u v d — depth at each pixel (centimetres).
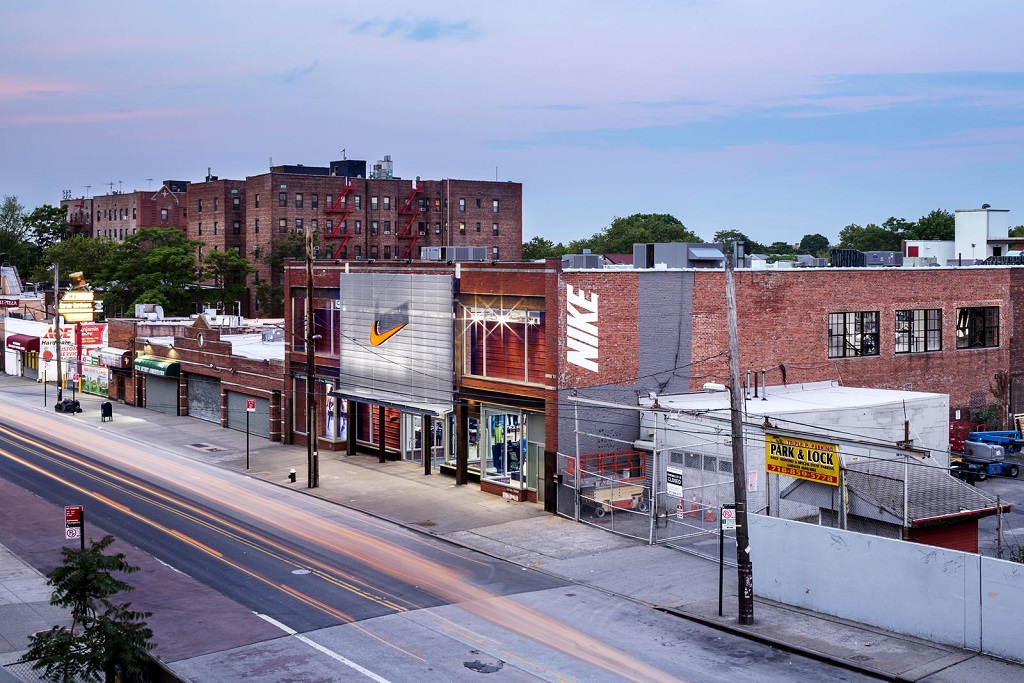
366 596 3162
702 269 4528
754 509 3850
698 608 3039
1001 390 5538
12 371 9962
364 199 12938
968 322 5419
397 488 4728
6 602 3095
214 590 3216
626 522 4056
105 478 4984
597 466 4275
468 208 13412
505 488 4494
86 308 7956
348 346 5494
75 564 2248
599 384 4294
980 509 3316
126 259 12125
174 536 3881
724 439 3894
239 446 5909
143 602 3097
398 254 13212
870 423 4194
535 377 4325
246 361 6347
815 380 4841
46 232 18338
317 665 2581
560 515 4178
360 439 5619
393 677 2498
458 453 4781
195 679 2488
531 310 4334
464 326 4725
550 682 2458
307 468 5088
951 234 15625
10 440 6084
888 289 5078
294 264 5866
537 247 17175
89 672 2152
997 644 2584
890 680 2453
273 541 3816
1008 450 5112
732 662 2602
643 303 4388
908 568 2766
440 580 3341
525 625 2898
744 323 4616
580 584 3303
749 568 2888
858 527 3419
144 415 7194
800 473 3494
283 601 3108
